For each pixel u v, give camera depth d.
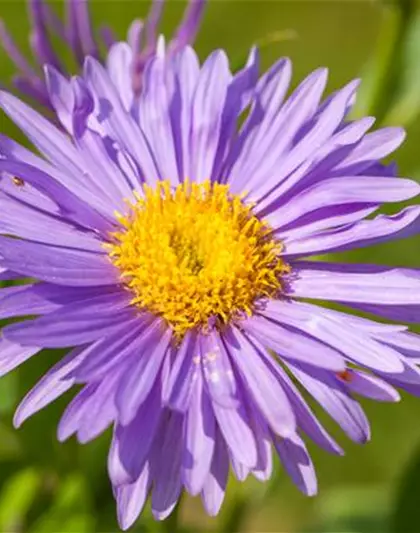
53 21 0.23
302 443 0.19
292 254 0.21
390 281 0.20
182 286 0.20
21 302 0.19
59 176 0.21
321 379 0.20
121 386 0.19
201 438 0.19
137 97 0.22
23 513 0.23
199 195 0.21
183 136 0.21
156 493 0.19
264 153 0.21
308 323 0.20
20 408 0.19
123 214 0.21
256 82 0.21
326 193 0.20
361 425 0.19
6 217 0.20
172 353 0.20
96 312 0.20
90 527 0.23
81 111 0.21
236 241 0.21
